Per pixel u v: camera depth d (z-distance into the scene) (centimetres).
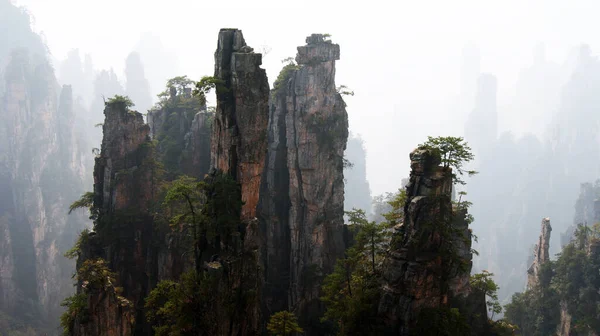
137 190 9525
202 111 11294
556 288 10919
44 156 18638
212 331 6388
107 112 9494
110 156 9469
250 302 6688
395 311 6288
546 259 12081
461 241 8544
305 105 10344
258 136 7238
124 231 9156
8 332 13788
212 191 7100
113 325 6288
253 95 7119
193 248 7494
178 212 8925
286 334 6456
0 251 15362
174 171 10594
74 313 6575
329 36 10619
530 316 11600
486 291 9250
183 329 6391
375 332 6309
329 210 10594
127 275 9100
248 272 6806
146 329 8762
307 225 10431
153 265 9050
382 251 7025
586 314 9894
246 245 6956
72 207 10062
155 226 9088
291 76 10662
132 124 9650
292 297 10312
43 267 16588
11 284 15438
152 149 9888
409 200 6594
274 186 10900
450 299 7875
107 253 9038
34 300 15962
